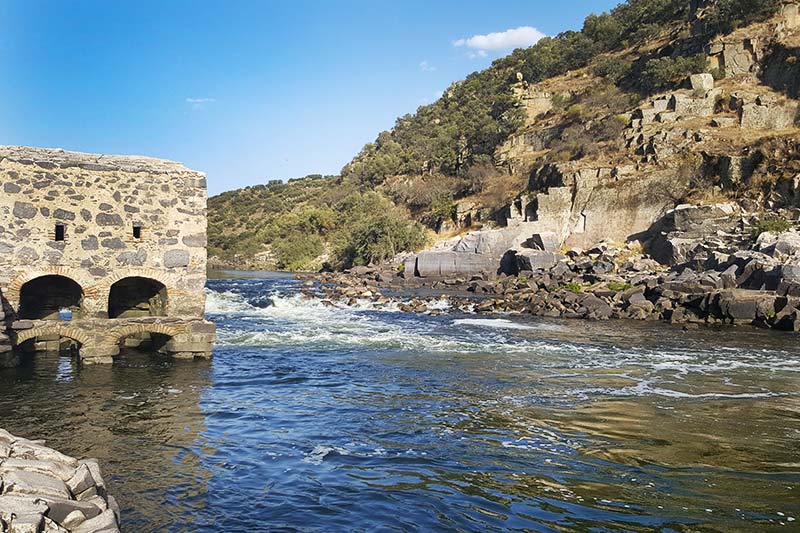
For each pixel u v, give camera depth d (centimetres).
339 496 859
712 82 6981
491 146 8919
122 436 1089
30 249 1583
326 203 11525
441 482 920
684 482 933
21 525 538
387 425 1212
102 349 1634
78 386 1427
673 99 6831
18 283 1570
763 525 789
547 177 6762
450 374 1742
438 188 8906
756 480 945
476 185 8181
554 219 6200
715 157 5672
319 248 9606
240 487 882
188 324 1748
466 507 830
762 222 4550
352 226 8931
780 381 1736
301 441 1098
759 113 6194
